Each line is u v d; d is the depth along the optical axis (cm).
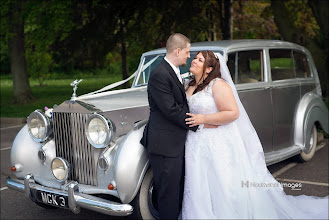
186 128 312
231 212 307
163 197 309
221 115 313
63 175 341
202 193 312
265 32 2169
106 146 318
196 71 329
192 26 1230
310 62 574
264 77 470
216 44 456
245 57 452
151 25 1270
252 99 444
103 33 1193
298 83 527
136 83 500
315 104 546
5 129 995
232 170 316
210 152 316
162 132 307
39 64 1622
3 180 539
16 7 1320
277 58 496
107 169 320
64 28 1248
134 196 312
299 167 547
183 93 316
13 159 379
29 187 346
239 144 324
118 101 363
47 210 420
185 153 321
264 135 464
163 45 1339
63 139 346
